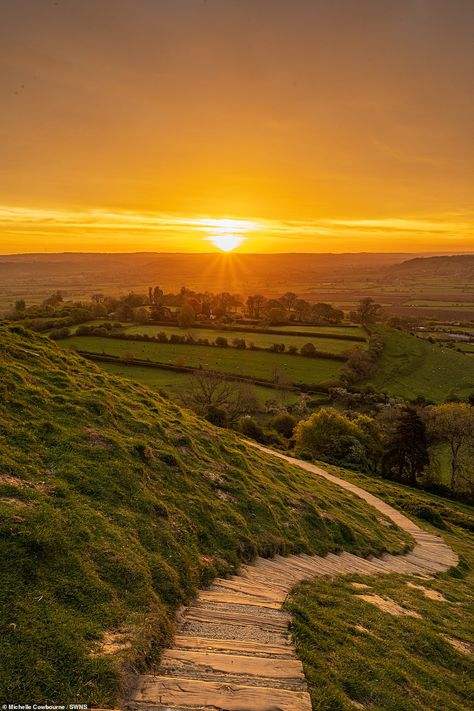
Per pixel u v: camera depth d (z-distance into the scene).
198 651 8.03
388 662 9.42
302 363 97.06
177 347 102.44
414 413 50.41
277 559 14.30
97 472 12.76
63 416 15.35
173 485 14.73
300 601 11.38
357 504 26.23
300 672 7.75
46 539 8.96
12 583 7.86
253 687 6.99
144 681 6.88
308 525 17.94
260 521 15.73
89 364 23.98
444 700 8.70
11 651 6.64
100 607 8.24
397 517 27.53
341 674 8.41
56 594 8.12
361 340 117.75
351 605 12.09
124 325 119.00
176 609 9.59
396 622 11.75
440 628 12.20
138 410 19.61
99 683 6.52
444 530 29.42
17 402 14.83
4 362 17.98
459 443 55.56
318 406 80.19
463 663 10.57
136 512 12.04
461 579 19.39
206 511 14.20
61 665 6.68
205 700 6.55
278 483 21.00
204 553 12.37
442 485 48.16
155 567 10.28
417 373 101.88
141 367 88.19
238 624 9.45
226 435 24.69
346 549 18.03
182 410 24.58
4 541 8.55
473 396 83.56
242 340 105.00
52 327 112.56
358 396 81.75
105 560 9.52
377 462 53.34
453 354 117.00
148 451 15.48
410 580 16.58
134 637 7.73
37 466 12.05
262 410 73.56
